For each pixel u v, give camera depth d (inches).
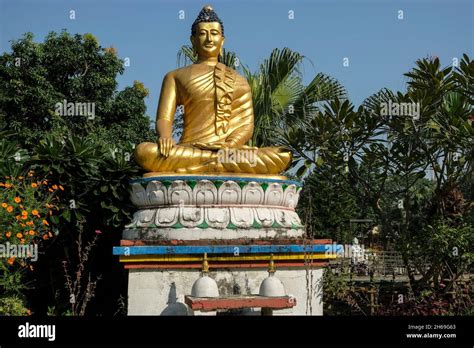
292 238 292.4
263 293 246.7
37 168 332.2
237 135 331.9
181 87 341.1
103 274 346.9
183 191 287.9
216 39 354.6
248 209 295.0
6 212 277.1
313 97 538.9
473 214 394.0
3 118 666.8
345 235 698.8
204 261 255.9
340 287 368.2
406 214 407.5
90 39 711.1
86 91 708.0
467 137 348.2
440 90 364.5
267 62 553.6
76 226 332.8
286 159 317.7
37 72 676.1
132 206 345.4
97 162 350.0
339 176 454.3
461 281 364.5
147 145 304.0
